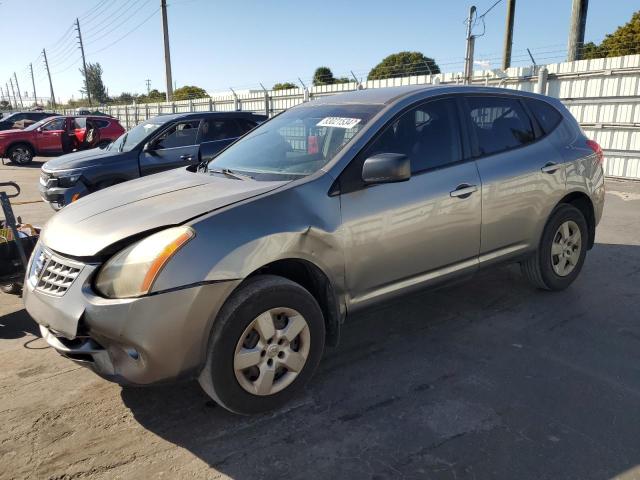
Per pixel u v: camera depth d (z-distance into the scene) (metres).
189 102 23.75
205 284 2.54
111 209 2.99
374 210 3.18
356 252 3.13
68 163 7.34
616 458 2.52
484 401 3.01
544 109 4.47
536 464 2.48
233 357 2.69
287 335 2.87
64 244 2.76
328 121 3.63
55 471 2.49
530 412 2.90
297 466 2.51
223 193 2.98
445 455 2.56
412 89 3.79
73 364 3.53
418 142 3.54
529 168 4.05
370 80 14.65
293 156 3.46
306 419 2.87
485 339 3.80
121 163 7.38
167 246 2.52
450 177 3.58
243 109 19.62
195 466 2.52
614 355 3.54
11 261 4.23
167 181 3.48
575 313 4.22
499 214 3.89
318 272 3.04
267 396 2.85
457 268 3.73
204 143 7.79
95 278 2.61
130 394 3.15
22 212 9.06
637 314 4.19
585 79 11.16
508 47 17.02
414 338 3.83
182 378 2.62
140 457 2.58
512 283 4.89
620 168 11.00
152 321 2.46
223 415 2.92
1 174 15.54
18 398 3.12
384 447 2.63
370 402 3.03
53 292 2.69
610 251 5.93
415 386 3.19
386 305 3.44
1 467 2.52
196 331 2.56
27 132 18.41
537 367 3.39
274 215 2.83
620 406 2.95
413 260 3.44
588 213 4.71
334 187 3.08
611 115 10.91
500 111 4.12
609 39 22.28
